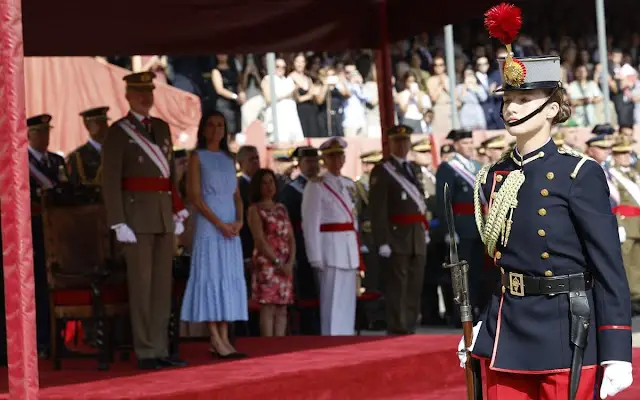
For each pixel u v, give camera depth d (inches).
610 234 268.2
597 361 269.0
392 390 501.4
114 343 547.8
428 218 856.9
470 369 284.2
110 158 510.0
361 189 855.7
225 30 699.4
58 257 524.4
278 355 543.8
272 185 663.1
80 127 879.1
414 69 1152.2
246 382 442.9
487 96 1160.8
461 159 808.9
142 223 513.3
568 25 1390.3
